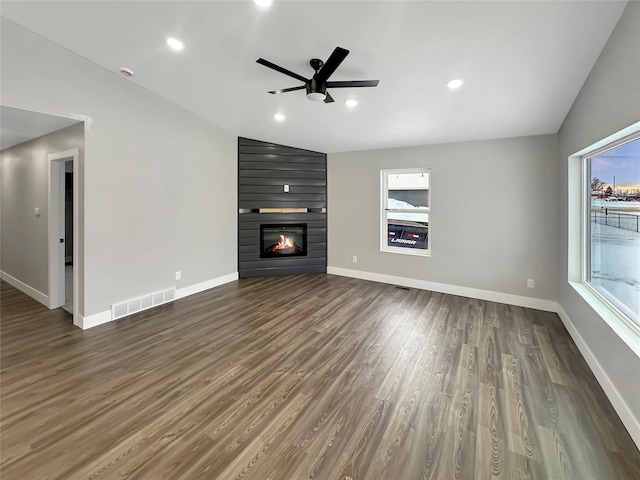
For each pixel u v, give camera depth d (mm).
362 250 5578
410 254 5055
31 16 2453
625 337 1979
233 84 3312
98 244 3330
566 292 3395
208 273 4832
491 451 1699
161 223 4035
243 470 1565
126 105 3520
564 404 2092
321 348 2898
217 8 2131
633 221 2141
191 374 2441
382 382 2354
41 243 3973
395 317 3699
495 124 3727
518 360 2682
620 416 1949
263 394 2197
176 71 3154
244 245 5477
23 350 2791
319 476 1537
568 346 2943
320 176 5859
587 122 2572
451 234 4648
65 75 2951
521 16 1923
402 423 1913
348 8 1979
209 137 4707
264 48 2539
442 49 2330
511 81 2719
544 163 3941
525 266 4105
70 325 3348
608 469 1583
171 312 3787
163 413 1987
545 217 3949
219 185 4953
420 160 4883
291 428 1864
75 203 3305
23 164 4223
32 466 1570
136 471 1551
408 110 3502
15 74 2635
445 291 4742
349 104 3424
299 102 3605
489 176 4316
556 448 1722
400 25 2096
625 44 1835
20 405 2041
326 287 4992
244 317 3658
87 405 2053
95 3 2244
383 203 5395
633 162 2143
